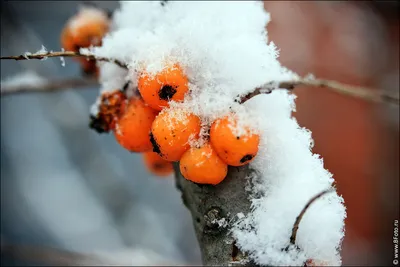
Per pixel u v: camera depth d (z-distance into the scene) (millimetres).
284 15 396
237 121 147
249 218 151
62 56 158
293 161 152
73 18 196
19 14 389
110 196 465
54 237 464
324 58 402
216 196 153
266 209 150
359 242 405
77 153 461
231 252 150
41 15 411
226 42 155
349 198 415
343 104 407
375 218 411
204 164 149
